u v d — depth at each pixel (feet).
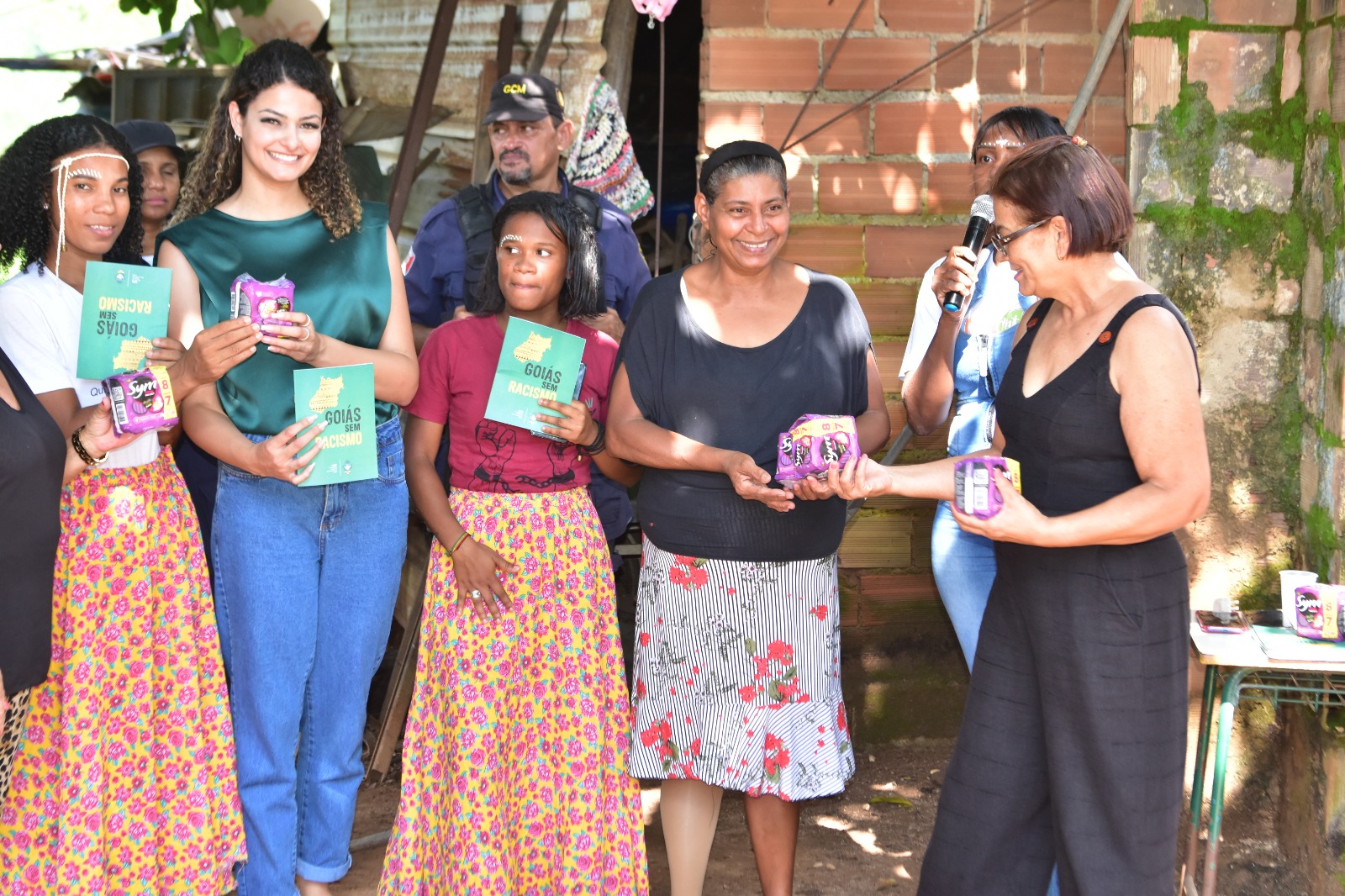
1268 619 11.62
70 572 9.25
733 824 13.23
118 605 9.36
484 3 18.03
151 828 9.60
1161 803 8.21
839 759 10.28
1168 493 7.83
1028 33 13.87
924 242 14.21
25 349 9.24
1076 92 13.96
